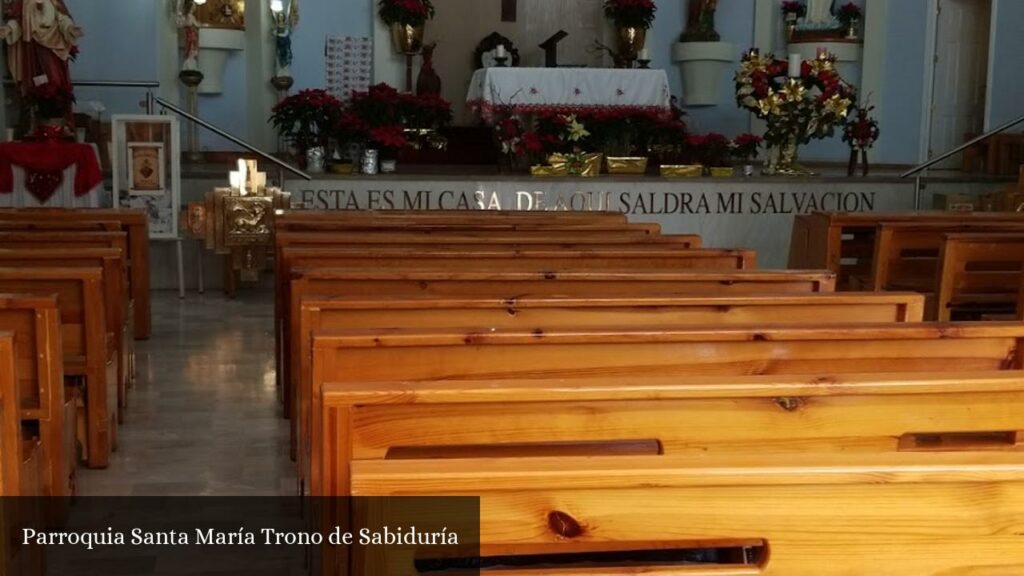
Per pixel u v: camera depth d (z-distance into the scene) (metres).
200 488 4.55
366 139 11.52
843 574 1.70
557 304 3.54
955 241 5.50
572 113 12.64
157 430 5.48
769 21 16.44
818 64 12.22
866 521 1.69
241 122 15.02
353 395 2.13
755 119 16.27
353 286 4.20
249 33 14.91
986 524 1.70
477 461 1.68
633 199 11.51
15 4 11.56
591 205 11.46
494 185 11.28
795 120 12.09
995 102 15.27
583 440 2.22
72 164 9.65
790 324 3.04
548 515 1.66
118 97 14.02
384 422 2.18
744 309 3.65
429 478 1.63
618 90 13.39
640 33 15.10
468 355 2.82
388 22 14.93
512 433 2.21
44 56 11.63
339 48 15.21
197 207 9.52
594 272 4.31
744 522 1.68
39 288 4.64
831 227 7.10
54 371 3.86
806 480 1.66
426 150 15.20
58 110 11.27
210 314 9.07
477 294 4.16
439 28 16.66
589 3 16.81
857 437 2.29
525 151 11.90
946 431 2.33
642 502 1.67
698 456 1.72
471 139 15.57
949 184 12.29
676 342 2.90
